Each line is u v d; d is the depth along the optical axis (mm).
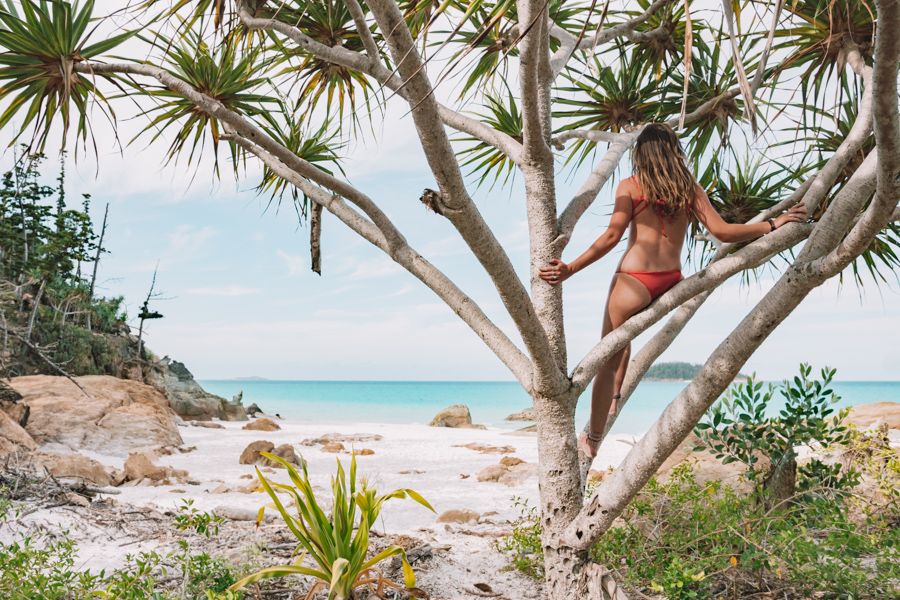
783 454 4070
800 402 4062
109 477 7262
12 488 5172
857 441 4852
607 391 3102
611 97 4855
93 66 3389
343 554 3023
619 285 2967
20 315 16188
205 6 3598
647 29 4887
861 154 4117
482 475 8562
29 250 25453
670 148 2844
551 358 2910
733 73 4434
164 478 7562
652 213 2896
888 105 1948
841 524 3402
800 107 3914
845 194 2656
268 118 4465
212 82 4027
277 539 4391
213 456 10672
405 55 2129
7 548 3389
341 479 3162
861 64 3393
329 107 4887
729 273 2826
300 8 4059
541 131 2979
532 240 3186
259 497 6742
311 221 4293
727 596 3459
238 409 23844
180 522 3752
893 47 1815
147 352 25688
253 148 4051
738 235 2822
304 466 3180
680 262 2967
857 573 3227
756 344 2619
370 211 3348
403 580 3811
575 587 3018
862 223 2312
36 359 16297
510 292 2664
